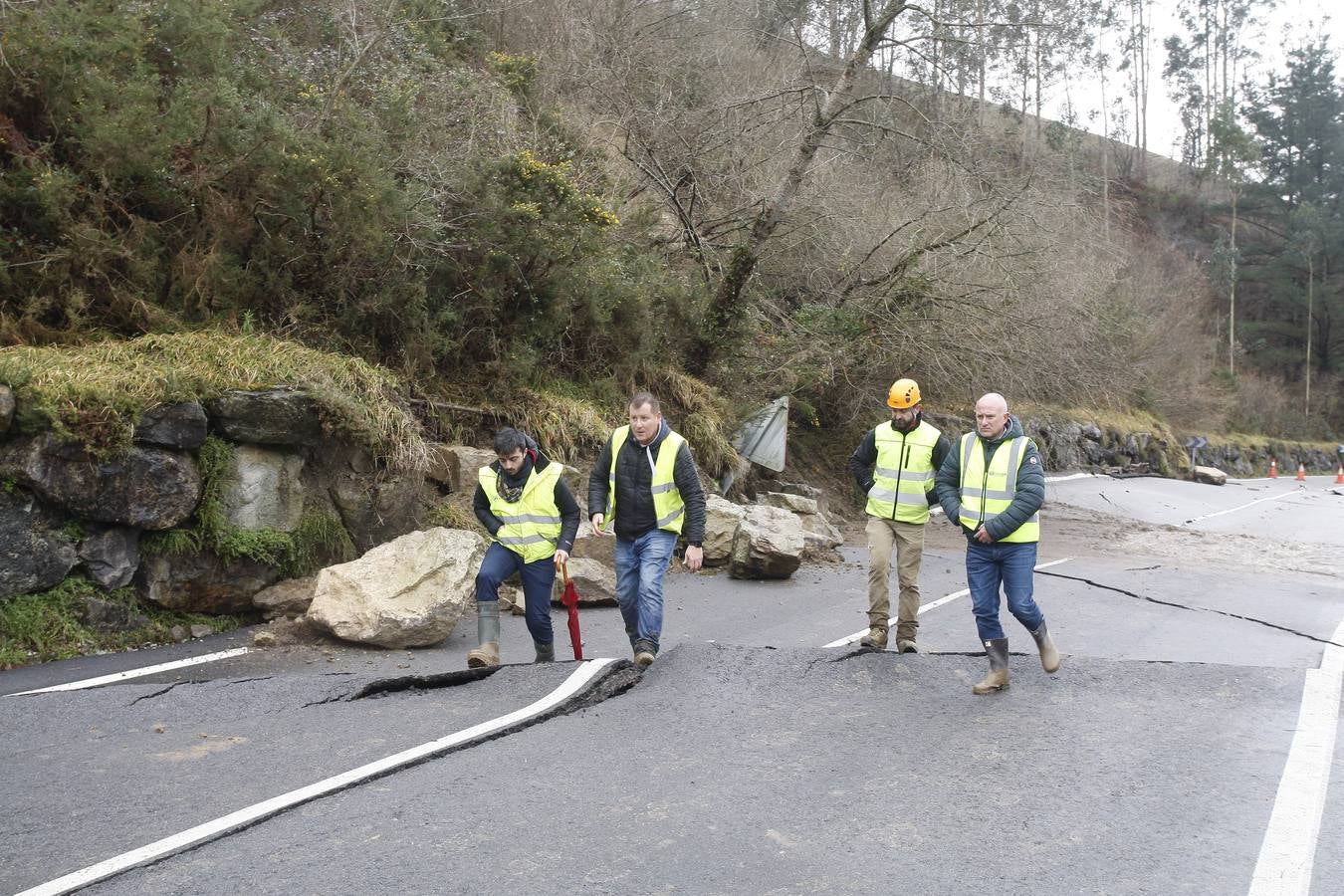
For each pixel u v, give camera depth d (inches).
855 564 476.1
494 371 433.1
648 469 252.5
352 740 200.5
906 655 267.4
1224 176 2491.4
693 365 601.3
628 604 258.4
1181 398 1611.7
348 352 376.2
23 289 309.7
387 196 369.1
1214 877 151.7
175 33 367.6
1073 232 818.2
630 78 715.4
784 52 845.2
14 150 320.8
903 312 674.2
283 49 418.9
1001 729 217.0
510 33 678.5
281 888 141.6
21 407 261.4
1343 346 2404.0
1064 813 174.1
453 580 294.8
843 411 753.0
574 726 212.5
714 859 154.2
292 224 361.1
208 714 214.1
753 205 657.0
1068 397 932.0
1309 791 185.0
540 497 256.1
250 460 307.9
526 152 440.8
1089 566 493.7
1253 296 2495.1
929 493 277.4
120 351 299.9
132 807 167.2
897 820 169.9
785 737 209.6
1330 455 2111.2
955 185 707.4
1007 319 692.7
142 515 281.4
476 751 197.0
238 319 349.7
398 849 154.3
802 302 714.2
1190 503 951.0
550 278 447.2
